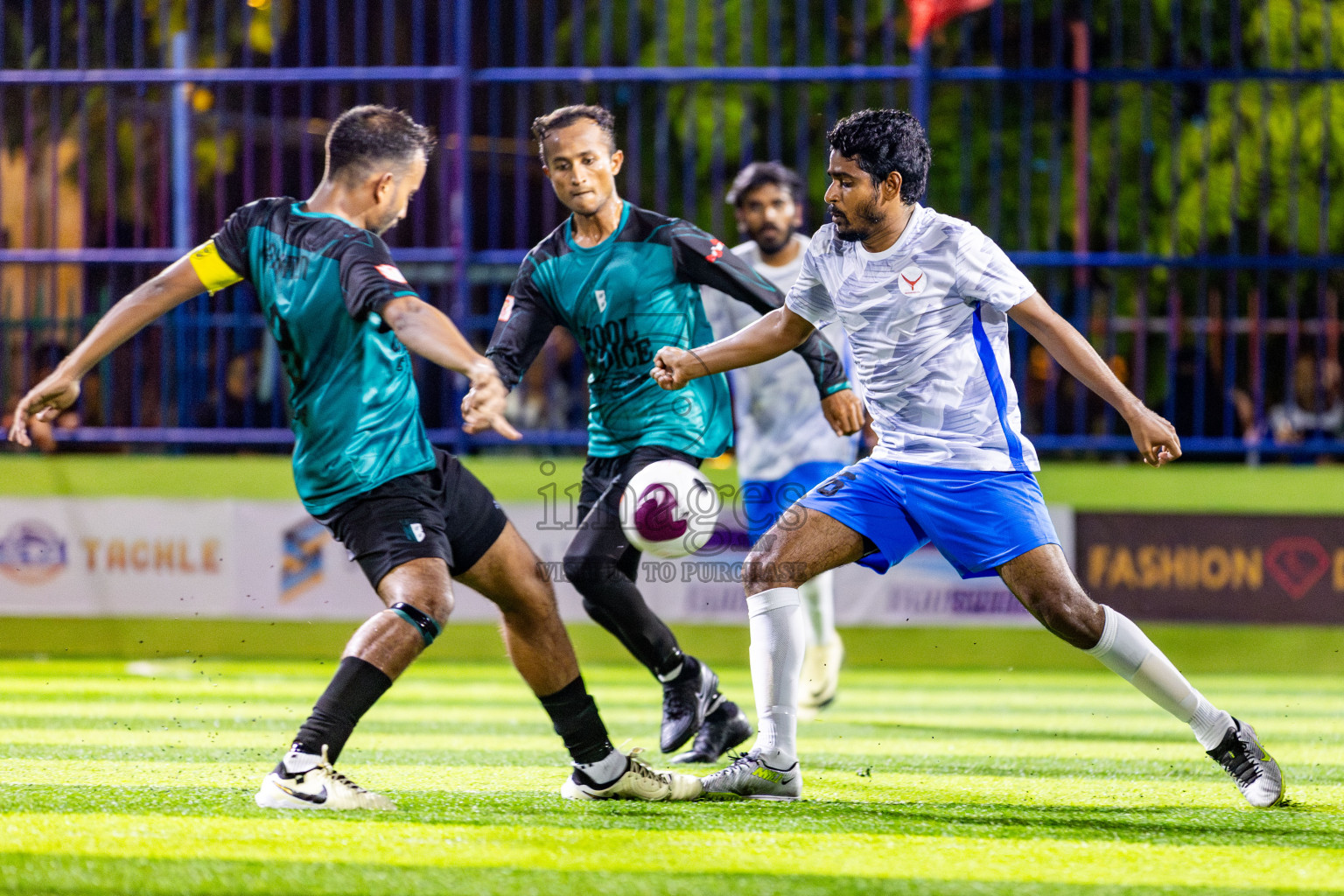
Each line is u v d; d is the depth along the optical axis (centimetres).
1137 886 730
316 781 878
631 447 1135
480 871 737
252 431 2125
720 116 2080
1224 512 2042
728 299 1430
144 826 836
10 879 711
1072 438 2103
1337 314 2348
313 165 2234
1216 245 2609
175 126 2128
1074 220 2578
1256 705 1697
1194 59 2633
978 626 2058
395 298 835
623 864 757
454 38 2648
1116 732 1454
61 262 2119
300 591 2070
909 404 949
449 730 1411
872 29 2669
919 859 782
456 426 2153
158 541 2083
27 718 1448
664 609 2044
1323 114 2058
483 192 2338
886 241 930
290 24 2584
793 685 975
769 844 814
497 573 916
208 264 915
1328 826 902
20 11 2328
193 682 1825
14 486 2134
